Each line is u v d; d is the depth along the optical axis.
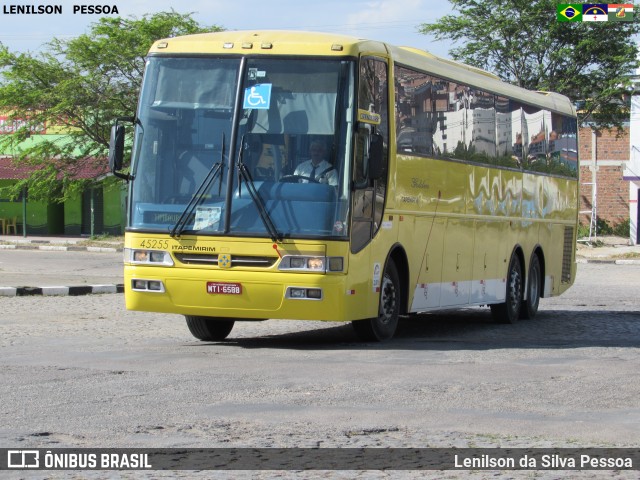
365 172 13.88
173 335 16.52
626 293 28.75
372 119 14.23
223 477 7.02
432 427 8.86
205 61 14.30
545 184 22.72
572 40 55.28
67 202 57.69
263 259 13.66
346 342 15.52
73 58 50.06
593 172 57.69
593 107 55.34
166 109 14.30
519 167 20.98
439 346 15.16
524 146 21.34
